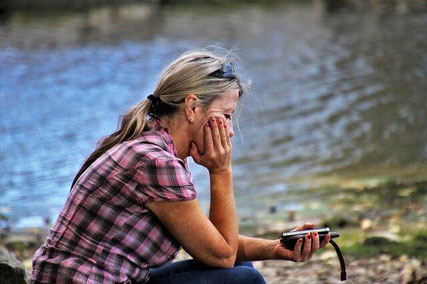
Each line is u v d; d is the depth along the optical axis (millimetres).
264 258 7977
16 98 36000
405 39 53438
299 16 65750
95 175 6945
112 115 32844
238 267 7395
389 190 20266
